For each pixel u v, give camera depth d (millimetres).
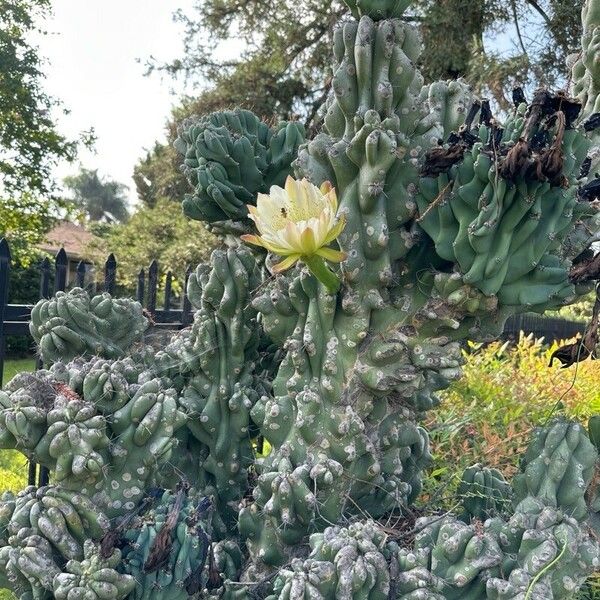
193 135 1257
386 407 1091
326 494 1027
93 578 875
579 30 6730
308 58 8562
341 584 834
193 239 8328
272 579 1035
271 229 886
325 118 1060
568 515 982
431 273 1004
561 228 940
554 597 899
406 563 897
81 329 1173
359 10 1008
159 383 1008
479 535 903
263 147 1270
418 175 980
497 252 909
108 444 943
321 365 1045
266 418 1061
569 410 3004
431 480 1977
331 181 1020
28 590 942
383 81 960
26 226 9562
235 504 1188
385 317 1029
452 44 6953
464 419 2600
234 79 8664
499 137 952
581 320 8273
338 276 1023
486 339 1021
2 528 974
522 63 5715
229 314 1151
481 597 903
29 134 9406
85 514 923
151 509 990
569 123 910
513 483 1061
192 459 1212
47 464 950
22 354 5562
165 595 935
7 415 915
